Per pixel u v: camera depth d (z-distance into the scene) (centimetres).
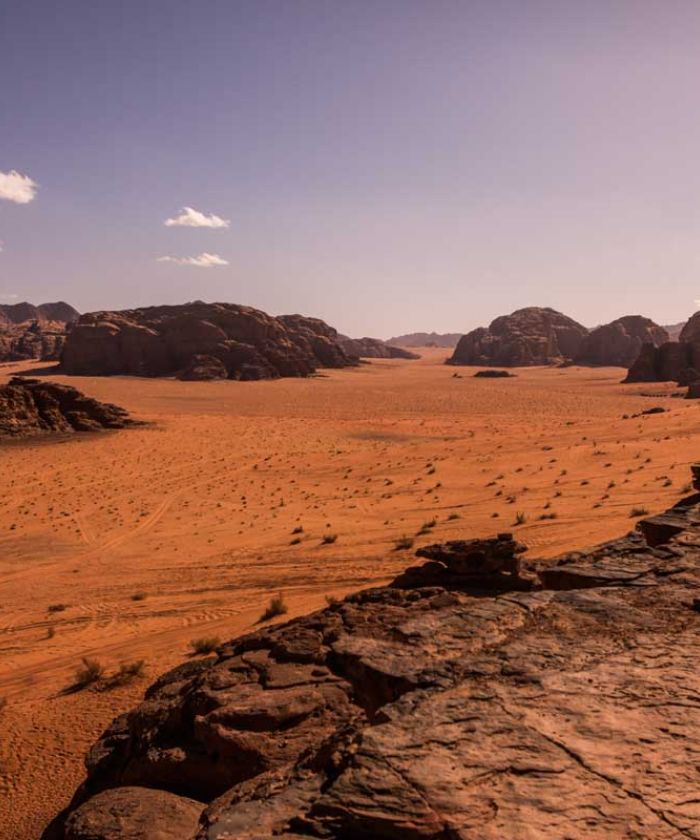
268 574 2514
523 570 1119
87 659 1717
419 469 4734
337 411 11488
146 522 3931
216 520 3816
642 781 418
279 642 897
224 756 694
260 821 415
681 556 1002
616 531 2348
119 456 6531
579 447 4809
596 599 803
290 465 5603
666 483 3170
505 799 404
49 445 7150
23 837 1020
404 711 523
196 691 807
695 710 507
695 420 5744
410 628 777
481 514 3070
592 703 524
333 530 3169
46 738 1324
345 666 787
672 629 692
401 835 381
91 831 643
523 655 635
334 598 2022
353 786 421
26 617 2339
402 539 2719
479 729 486
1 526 4038
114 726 941
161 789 725
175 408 11919
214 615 2075
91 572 2922
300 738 686
